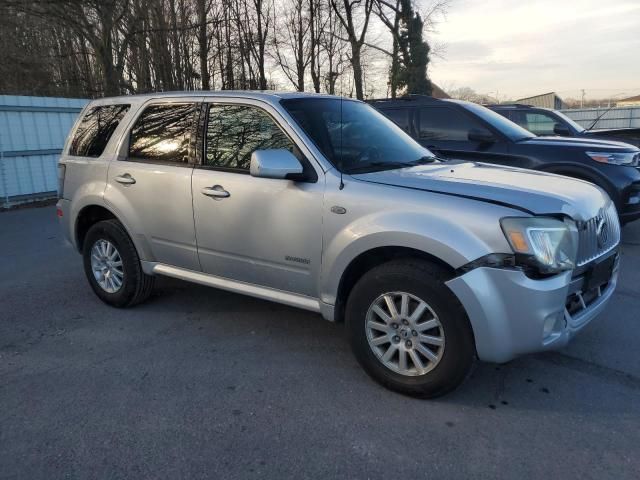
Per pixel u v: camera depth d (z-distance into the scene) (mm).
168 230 4285
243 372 3598
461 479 2525
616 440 2807
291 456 2705
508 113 10688
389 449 2752
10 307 4910
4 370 3662
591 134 9984
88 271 4957
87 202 4766
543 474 2551
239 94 3998
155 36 18766
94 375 3572
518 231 2836
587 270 3244
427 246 2979
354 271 3453
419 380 3152
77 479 2545
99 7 16391
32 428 2961
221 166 3973
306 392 3326
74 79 20156
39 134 11438
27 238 8000
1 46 18125
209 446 2787
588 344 3963
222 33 21594
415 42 30828
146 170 4355
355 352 3400
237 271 3979
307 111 3869
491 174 3621
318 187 3453
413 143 4445
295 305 3717
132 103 4676
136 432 2914
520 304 2842
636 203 6535
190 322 4477
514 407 3135
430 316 3082
